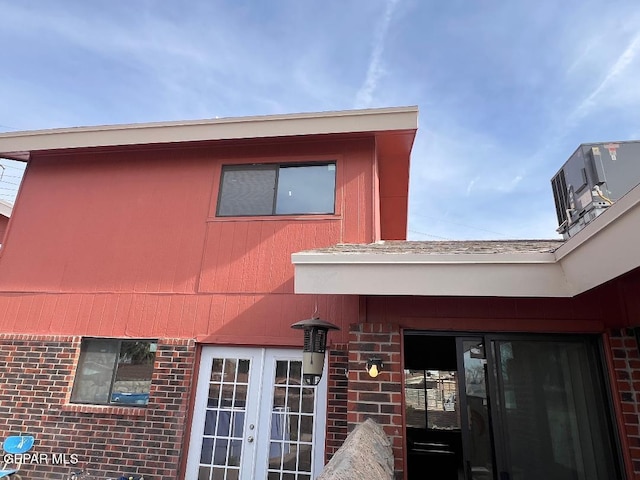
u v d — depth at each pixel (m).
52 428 5.56
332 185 6.09
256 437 5.17
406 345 6.46
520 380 3.96
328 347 5.21
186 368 5.49
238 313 5.62
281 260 5.76
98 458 5.34
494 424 3.85
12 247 6.59
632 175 4.39
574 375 3.93
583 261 3.08
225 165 6.47
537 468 3.69
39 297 6.24
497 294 3.46
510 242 5.03
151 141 6.43
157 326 5.78
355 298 5.35
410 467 6.69
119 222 6.43
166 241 6.19
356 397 4.02
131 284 6.06
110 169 6.78
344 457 2.44
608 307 3.94
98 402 5.68
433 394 7.94
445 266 3.58
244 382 5.41
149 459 5.22
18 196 6.89
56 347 5.93
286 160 6.29
